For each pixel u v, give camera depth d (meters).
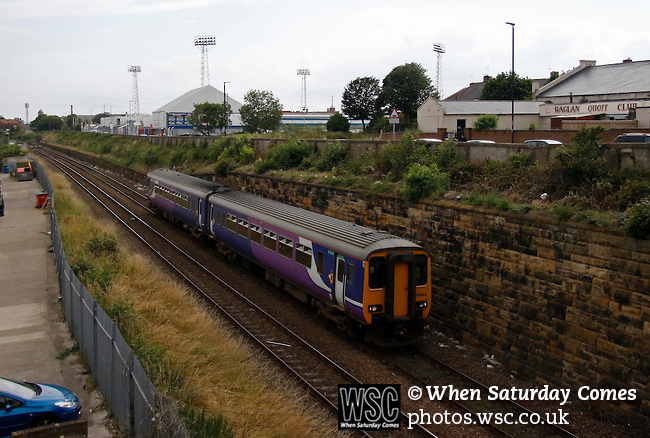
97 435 9.00
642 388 10.73
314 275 16.11
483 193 15.99
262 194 28.97
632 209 11.12
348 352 14.43
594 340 11.70
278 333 15.50
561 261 12.46
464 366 13.75
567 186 14.10
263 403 10.54
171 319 14.21
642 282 10.80
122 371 9.02
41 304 15.77
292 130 60.44
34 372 11.28
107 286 15.55
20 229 27.09
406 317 14.21
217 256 24.62
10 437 8.75
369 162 22.33
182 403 9.37
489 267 14.44
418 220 17.05
